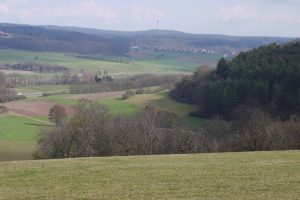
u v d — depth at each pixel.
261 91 83.19
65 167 30.00
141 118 67.25
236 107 82.44
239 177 25.66
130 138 60.78
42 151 59.66
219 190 22.70
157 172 27.73
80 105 79.06
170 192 22.48
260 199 20.58
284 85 82.00
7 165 31.08
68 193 22.66
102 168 29.47
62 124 63.34
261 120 63.44
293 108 77.44
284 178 25.05
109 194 22.30
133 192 22.61
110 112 85.00
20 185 24.94
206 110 88.38
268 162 30.45
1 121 94.44
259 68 90.56
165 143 61.34
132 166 30.05
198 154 36.41
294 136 57.19
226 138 67.12
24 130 86.69
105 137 60.25
